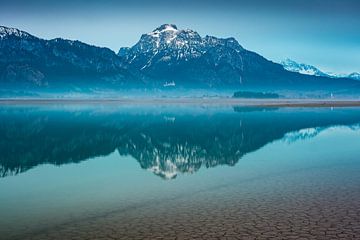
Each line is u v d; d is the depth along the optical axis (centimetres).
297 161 4388
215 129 8512
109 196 3005
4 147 5953
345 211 2475
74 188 3312
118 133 7862
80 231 2230
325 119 11100
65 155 5225
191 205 2680
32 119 11381
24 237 2153
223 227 2244
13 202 2866
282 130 8188
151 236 2139
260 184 3250
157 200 2842
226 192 3009
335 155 4784
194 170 4009
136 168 4247
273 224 2275
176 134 7644
